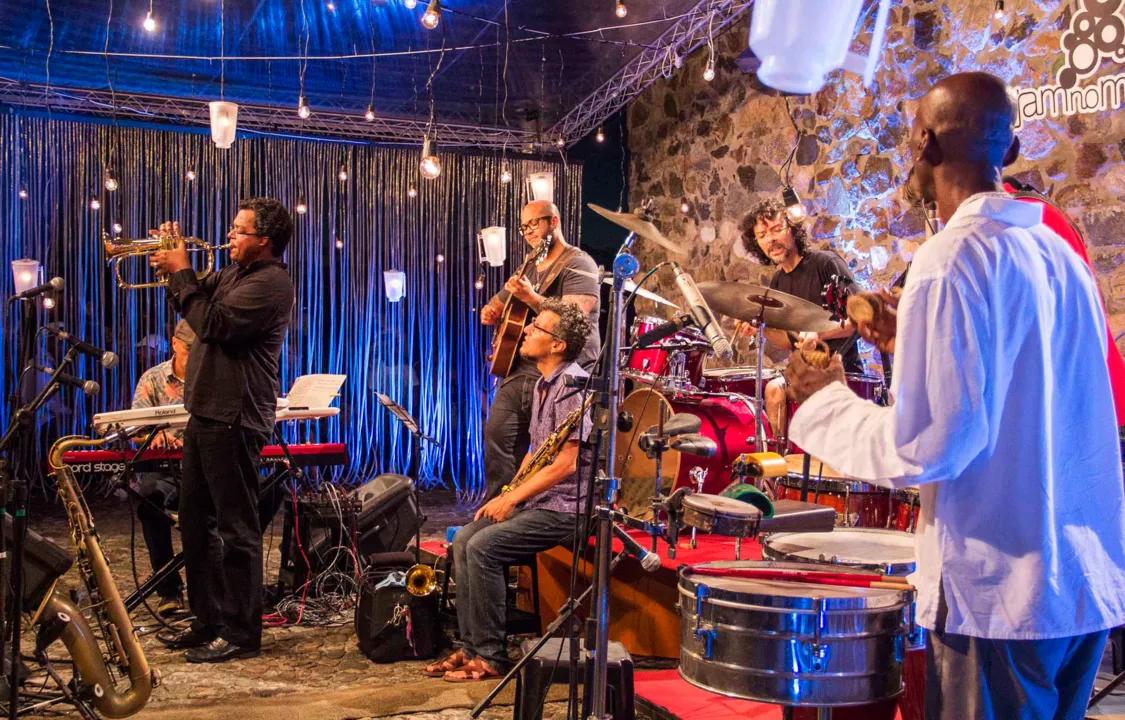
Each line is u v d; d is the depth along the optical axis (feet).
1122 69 14.92
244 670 12.17
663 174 28.50
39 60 24.08
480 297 30.09
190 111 27.14
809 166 21.94
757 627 6.37
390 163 29.35
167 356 27.02
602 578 7.64
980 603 4.85
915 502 11.64
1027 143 16.44
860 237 20.34
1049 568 4.80
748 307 13.41
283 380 28.50
